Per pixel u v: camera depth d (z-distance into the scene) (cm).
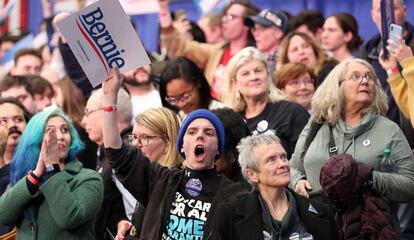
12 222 1552
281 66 2025
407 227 1705
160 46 2400
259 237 1348
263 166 1370
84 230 1550
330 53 2181
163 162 1583
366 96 1596
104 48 1515
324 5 2488
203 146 1428
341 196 1441
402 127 1770
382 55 1686
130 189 1502
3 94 2234
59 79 2422
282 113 1764
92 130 1836
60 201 1509
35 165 1609
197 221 1406
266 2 2581
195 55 2341
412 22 2323
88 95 2197
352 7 2436
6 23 3091
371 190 1473
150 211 1448
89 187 1546
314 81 2002
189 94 1823
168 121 1598
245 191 1402
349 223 1442
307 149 1622
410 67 1633
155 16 2656
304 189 1588
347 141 1596
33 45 2912
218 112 1528
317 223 1365
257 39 2262
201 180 1430
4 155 1891
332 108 1614
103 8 1504
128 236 1538
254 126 1764
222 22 2356
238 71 1789
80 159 1973
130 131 1802
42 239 1530
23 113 1919
